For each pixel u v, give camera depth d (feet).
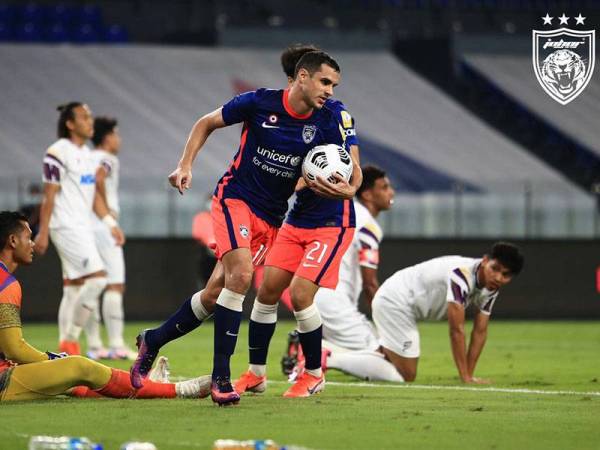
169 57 355.77
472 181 312.09
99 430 65.26
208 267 222.28
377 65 374.63
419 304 107.96
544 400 85.56
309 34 380.17
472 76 377.71
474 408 78.54
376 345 115.24
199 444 60.29
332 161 79.97
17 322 78.28
